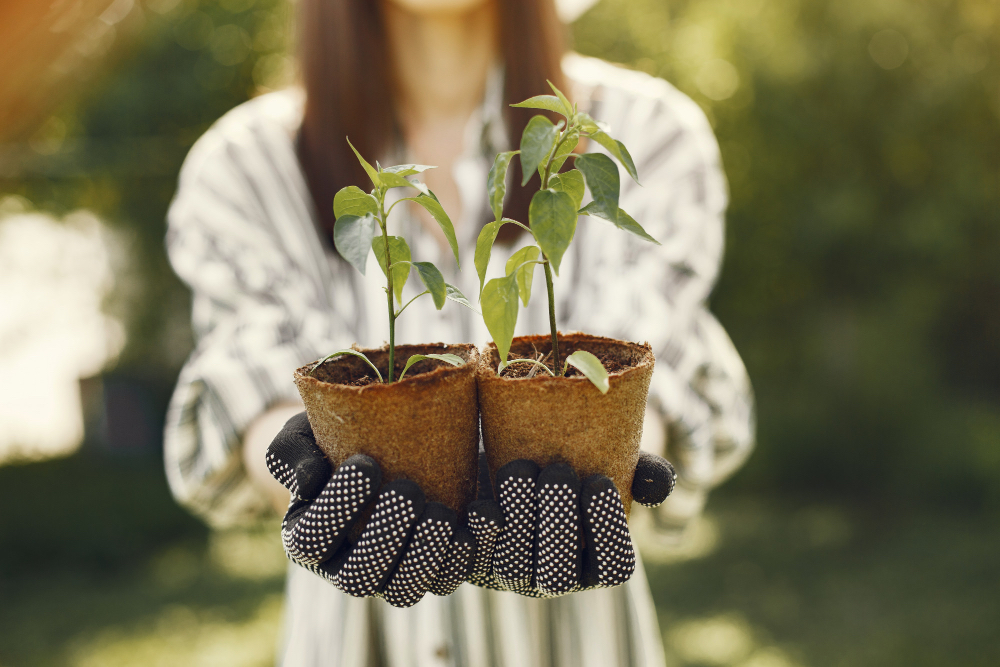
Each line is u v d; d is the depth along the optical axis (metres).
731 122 5.23
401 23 1.13
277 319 1.00
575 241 1.08
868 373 5.50
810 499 5.48
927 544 4.62
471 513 0.61
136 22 1.55
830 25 5.12
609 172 0.56
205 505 1.03
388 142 1.13
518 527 0.61
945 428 5.44
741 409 1.11
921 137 5.25
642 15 5.24
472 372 0.64
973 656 3.34
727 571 4.47
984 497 5.09
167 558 4.93
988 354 5.89
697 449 0.95
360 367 0.69
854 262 5.45
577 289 1.08
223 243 1.06
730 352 1.12
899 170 5.39
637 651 1.08
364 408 0.61
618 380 0.62
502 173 0.57
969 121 5.34
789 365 5.76
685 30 5.17
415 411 0.61
